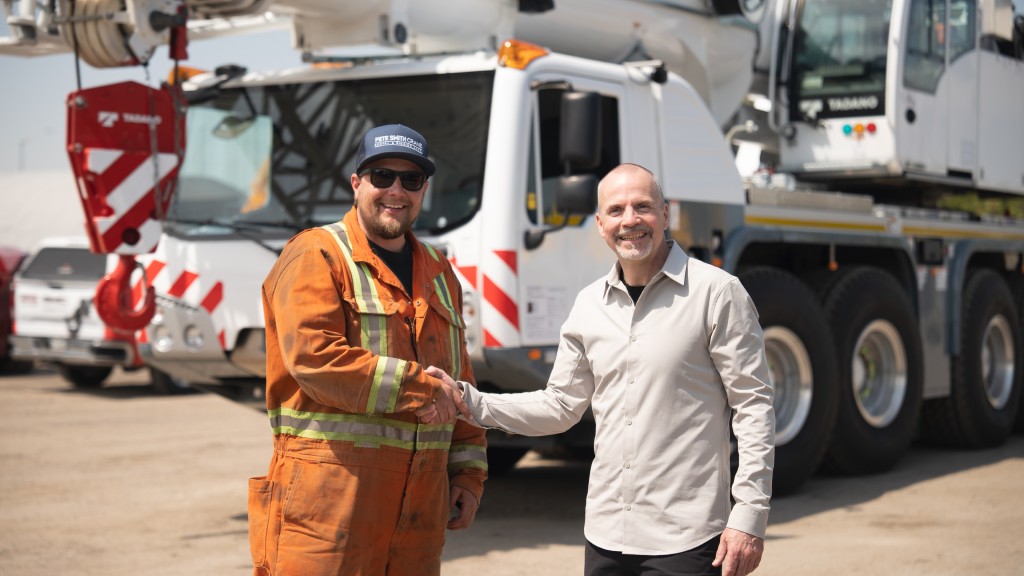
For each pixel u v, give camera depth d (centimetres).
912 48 906
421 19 689
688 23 838
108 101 609
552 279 631
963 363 956
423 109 643
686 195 709
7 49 677
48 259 1384
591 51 801
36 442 1039
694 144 722
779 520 695
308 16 673
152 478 854
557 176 639
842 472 840
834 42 908
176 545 636
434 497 346
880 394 863
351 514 328
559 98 646
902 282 897
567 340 362
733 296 336
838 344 808
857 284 823
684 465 335
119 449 999
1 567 584
